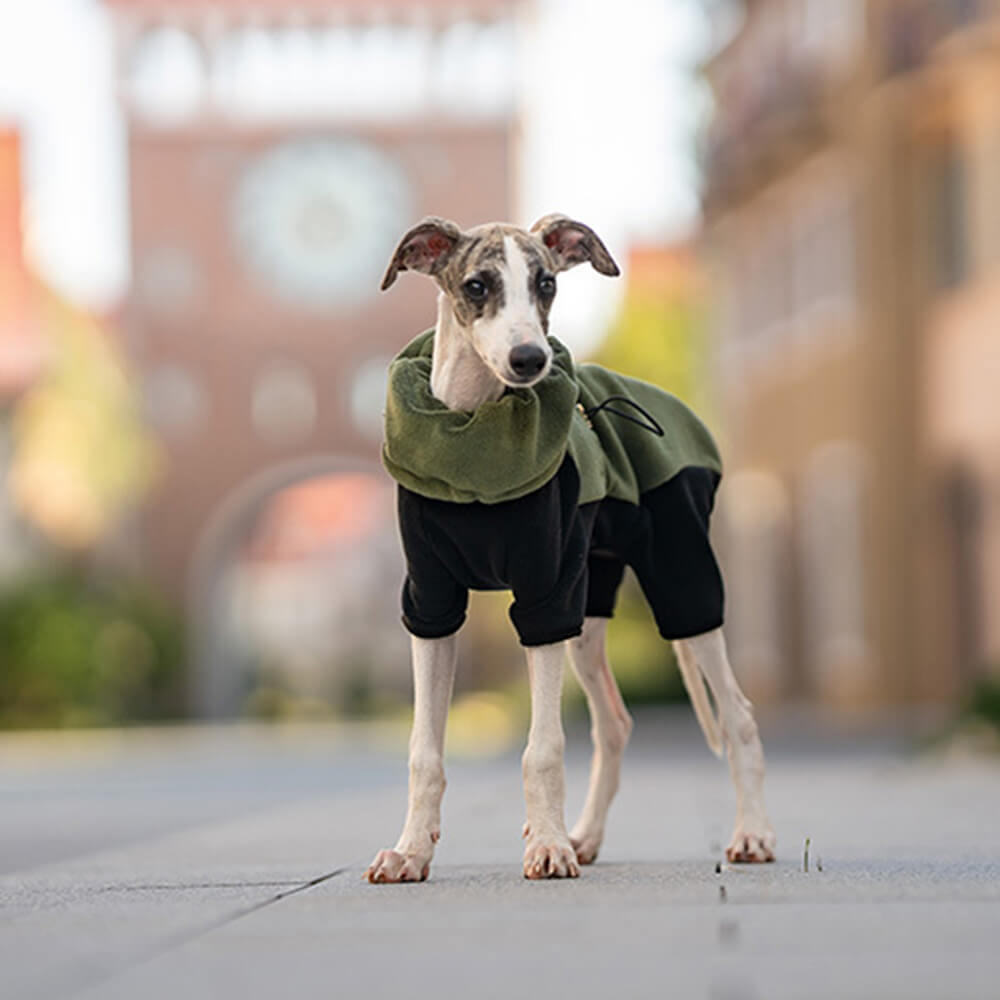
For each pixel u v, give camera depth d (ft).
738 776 24.17
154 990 14.37
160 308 163.02
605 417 24.06
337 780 58.90
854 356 87.71
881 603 85.51
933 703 84.38
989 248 79.36
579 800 41.14
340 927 17.48
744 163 98.89
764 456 101.50
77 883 23.81
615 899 19.06
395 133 164.25
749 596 102.83
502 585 22.07
